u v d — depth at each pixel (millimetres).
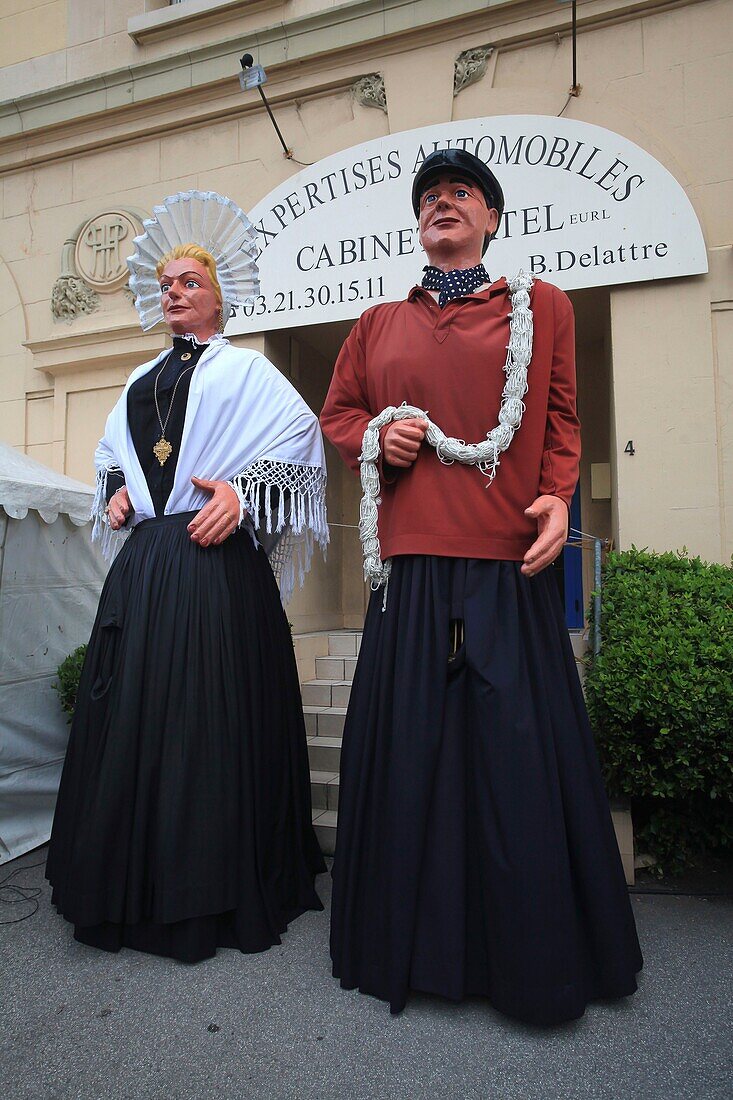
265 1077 1685
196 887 2219
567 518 2062
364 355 2377
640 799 3100
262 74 4543
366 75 4762
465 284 2227
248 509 2510
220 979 2127
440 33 4578
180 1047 1801
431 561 2076
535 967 1796
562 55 4359
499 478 2076
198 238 3082
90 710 2453
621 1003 1968
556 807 1891
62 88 5527
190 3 5277
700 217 4027
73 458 5477
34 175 5766
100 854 2254
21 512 3561
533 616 2068
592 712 2768
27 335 5699
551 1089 1629
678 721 2580
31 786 3578
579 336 5090
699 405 3930
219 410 2604
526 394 2102
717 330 3959
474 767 1943
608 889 1938
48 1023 1917
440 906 1896
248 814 2354
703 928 2475
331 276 4648
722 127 4035
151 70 5297
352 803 2121
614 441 4137
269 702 2564
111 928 2307
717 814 2973
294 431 2678
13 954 2309
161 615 2402
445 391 2096
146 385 2771
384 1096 1614
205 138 5223
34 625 3705
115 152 5527
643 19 4219
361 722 2156
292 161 4938
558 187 4191
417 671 2004
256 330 4777
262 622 2604
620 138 4113
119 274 5398
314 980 2115
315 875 2840
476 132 4375
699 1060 1724
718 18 4098
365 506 2166
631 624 2916
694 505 3895
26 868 3223
